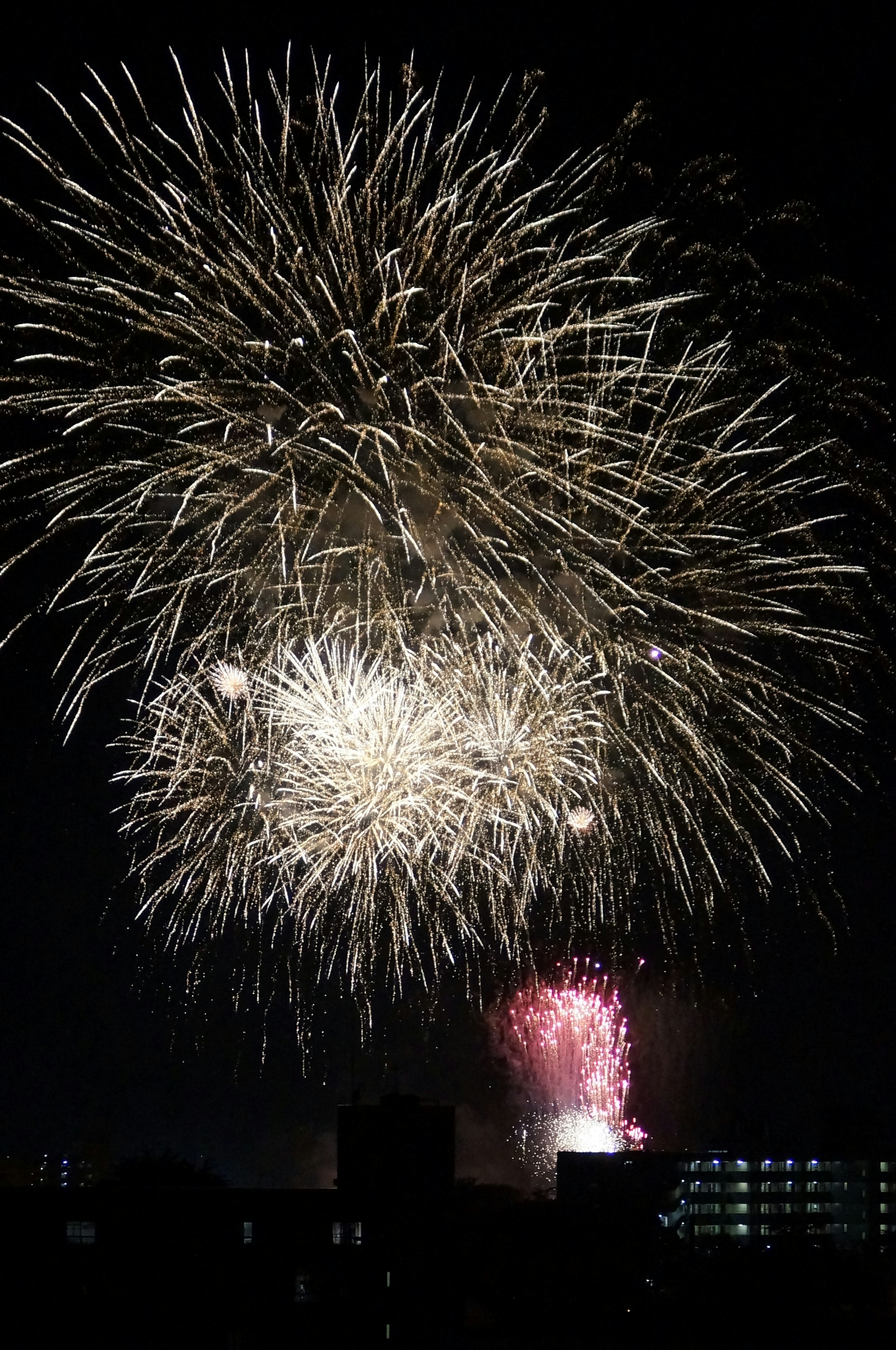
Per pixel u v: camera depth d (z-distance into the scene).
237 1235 66.62
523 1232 85.62
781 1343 81.94
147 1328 64.88
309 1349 65.69
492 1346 77.50
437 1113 69.25
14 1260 64.88
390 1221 67.62
